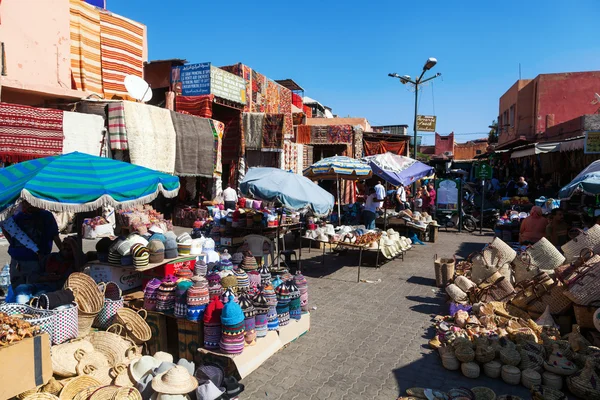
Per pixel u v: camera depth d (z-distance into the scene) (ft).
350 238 28.30
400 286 25.00
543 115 67.31
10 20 31.12
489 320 16.96
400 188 49.39
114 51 40.65
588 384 12.15
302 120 71.61
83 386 10.48
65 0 35.01
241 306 13.74
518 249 28.27
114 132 32.73
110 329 14.10
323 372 13.85
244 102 50.03
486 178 46.98
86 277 14.15
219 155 43.29
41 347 9.29
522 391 12.84
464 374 13.78
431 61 50.03
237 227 25.80
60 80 34.86
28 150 27.91
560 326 16.94
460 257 32.99
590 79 65.21
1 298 15.49
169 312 14.40
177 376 10.32
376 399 12.28
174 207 46.62
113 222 38.29
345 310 20.33
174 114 37.40
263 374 13.60
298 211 23.31
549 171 58.34
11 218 16.93
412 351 15.67
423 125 74.74
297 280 17.19
